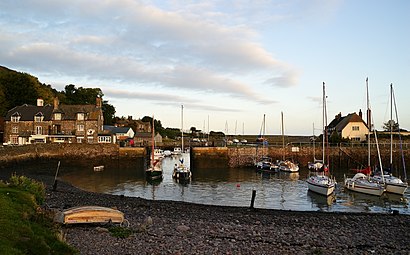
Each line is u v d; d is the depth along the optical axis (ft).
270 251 46.24
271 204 104.68
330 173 189.67
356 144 239.50
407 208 99.71
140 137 363.56
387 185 120.67
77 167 208.95
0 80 294.46
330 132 295.89
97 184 144.87
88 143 218.18
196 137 481.46
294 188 135.64
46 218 53.21
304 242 51.42
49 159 201.98
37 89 316.81
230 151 224.94
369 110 151.33
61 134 248.11
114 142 241.35
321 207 100.42
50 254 38.29
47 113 253.03
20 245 37.24
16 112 251.80
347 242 52.37
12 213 48.03
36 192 71.72
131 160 226.38
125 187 137.69
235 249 46.34
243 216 71.56
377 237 55.93
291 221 67.56
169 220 63.31
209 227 58.54
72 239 47.29
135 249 44.16
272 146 231.09
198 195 120.06
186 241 48.93
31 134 247.09
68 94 398.42
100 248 44.06
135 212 71.26
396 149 225.15
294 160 229.45
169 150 344.28
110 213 55.26
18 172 166.30
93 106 260.01
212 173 188.14
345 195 119.34
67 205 75.87
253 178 167.22
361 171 185.57
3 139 255.29
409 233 59.11
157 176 161.17
